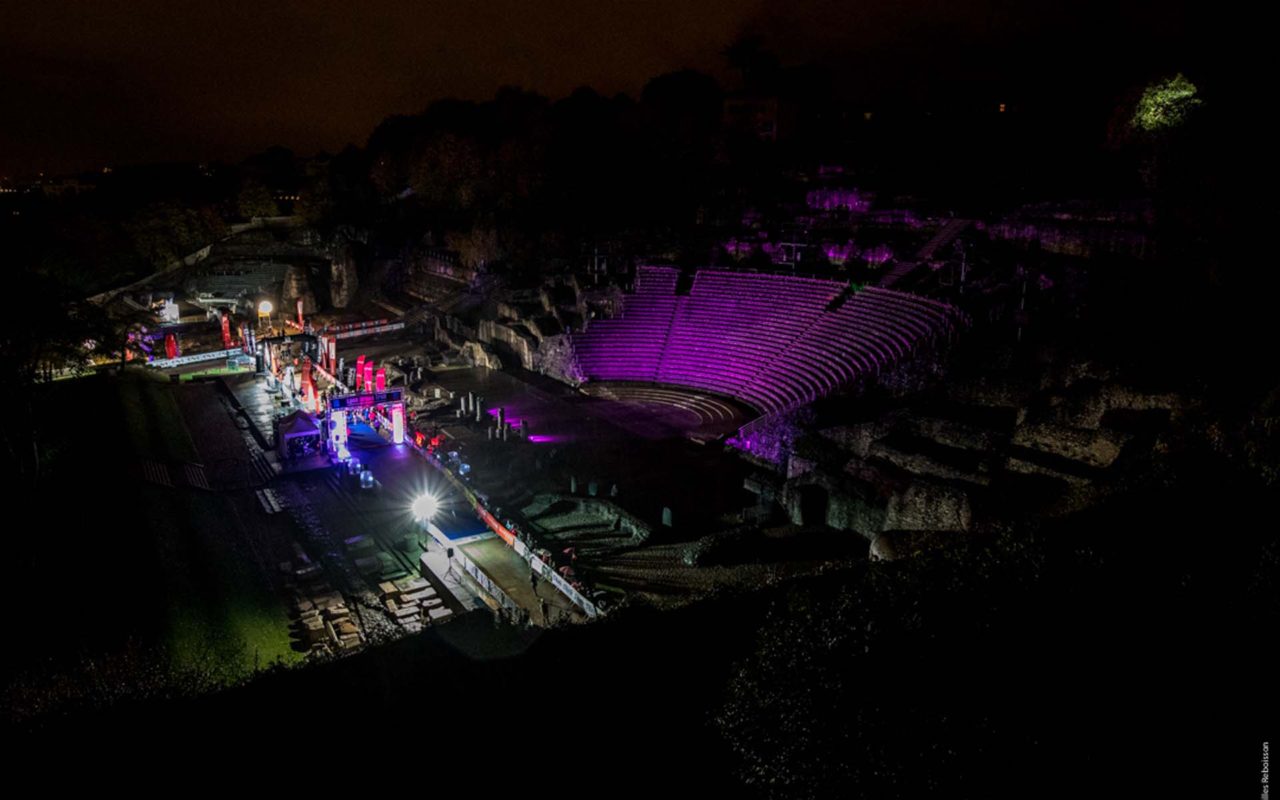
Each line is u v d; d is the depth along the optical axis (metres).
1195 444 25.33
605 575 33.88
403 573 37.41
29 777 17.84
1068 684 13.84
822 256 64.88
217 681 22.97
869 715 13.85
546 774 16.53
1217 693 13.35
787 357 55.94
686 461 47.50
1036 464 31.31
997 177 71.56
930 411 38.75
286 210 126.00
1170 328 37.22
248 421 60.34
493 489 45.00
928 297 51.12
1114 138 64.88
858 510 34.97
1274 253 38.28
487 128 114.44
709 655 19.62
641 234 78.62
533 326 68.31
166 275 105.06
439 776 17.02
